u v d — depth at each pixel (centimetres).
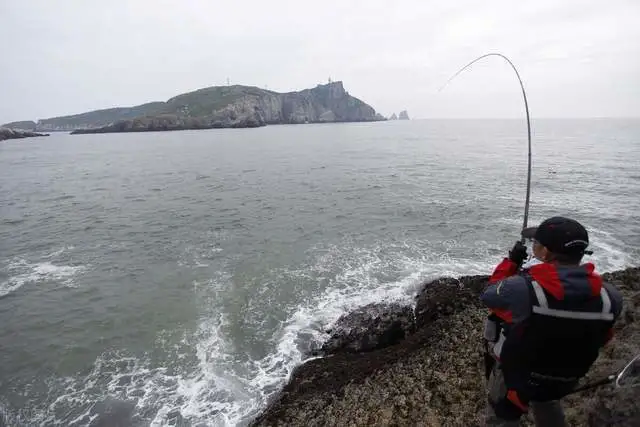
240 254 1781
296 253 1769
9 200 2989
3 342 1159
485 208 2489
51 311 1323
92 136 14862
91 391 962
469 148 7169
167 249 1870
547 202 2619
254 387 958
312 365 1009
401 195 2933
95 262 1728
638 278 1080
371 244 1864
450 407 654
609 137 9575
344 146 7931
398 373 837
